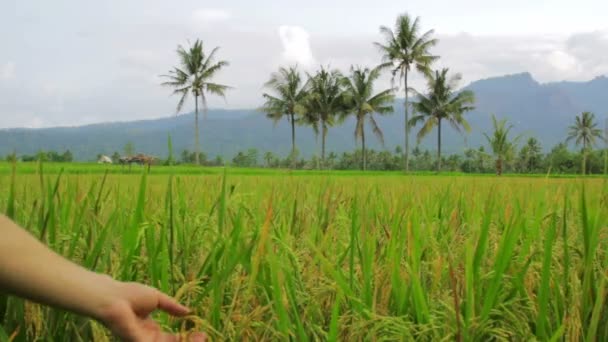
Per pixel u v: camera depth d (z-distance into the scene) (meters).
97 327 1.86
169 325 2.00
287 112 72.81
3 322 1.92
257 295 2.20
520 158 55.44
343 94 70.25
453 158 106.56
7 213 2.20
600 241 2.88
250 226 2.99
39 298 1.04
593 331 1.92
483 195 5.59
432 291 2.25
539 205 2.76
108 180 8.00
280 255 2.33
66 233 2.63
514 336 2.09
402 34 66.69
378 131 72.19
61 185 4.29
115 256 2.45
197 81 68.56
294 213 3.43
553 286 2.38
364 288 2.25
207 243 2.67
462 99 71.56
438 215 4.17
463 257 2.51
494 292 1.98
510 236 2.02
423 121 72.56
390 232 2.87
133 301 1.18
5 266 1.00
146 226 2.39
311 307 2.11
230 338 1.96
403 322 1.90
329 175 4.79
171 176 2.49
